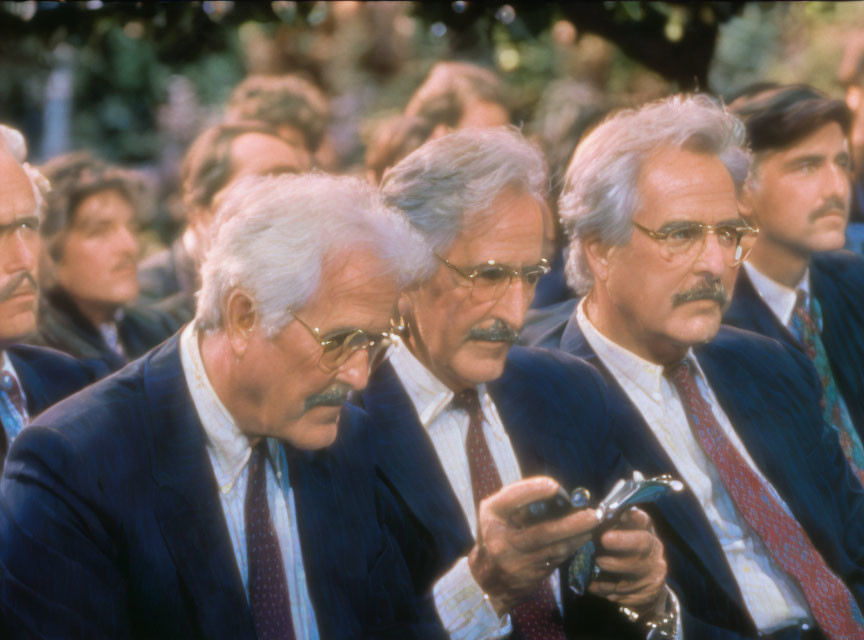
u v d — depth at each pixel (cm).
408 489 786
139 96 3008
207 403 702
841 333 1109
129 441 688
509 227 779
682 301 883
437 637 738
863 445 1090
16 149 886
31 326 793
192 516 689
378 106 2581
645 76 1461
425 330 799
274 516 732
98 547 673
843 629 884
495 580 741
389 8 2545
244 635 691
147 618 681
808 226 1063
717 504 920
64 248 1173
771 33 1989
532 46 1530
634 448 888
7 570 666
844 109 1070
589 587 799
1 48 1304
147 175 2884
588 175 906
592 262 918
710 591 871
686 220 871
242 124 1203
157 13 1251
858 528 977
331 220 671
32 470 675
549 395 859
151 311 1291
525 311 798
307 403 685
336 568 738
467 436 823
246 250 670
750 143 1078
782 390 973
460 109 1516
